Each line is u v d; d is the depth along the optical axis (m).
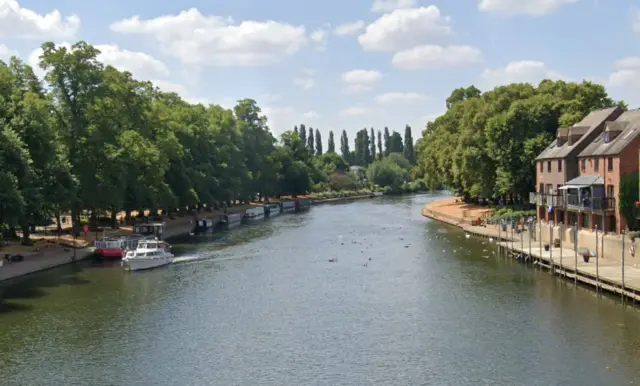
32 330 51.44
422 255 85.75
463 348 45.91
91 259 84.94
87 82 91.06
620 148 73.94
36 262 76.88
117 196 94.44
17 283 68.88
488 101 134.38
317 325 52.31
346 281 68.88
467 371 41.56
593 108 104.50
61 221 117.44
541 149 102.69
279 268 77.31
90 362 44.34
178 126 129.25
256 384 40.31
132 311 57.12
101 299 61.50
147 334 50.41
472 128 127.75
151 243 82.94
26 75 89.75
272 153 197.38
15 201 66.69
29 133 77.06
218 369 42.88
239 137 168.75
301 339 48.78
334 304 58.97
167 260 80.31
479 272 72.19
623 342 45.91
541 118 106.94
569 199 83.19
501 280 67.44
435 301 59.22
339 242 101.25
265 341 48.44
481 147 122.75
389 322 52.75
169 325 52.78
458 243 96.62
